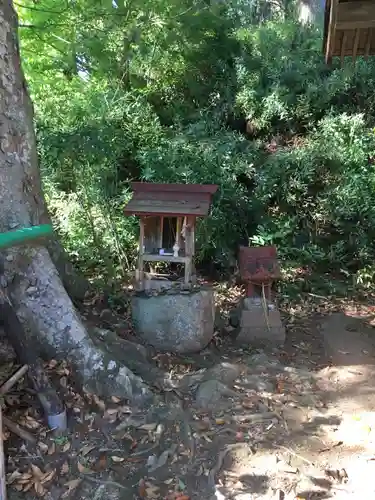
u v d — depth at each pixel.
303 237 5.98
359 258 5.89
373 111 6.57
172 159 5.30
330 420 3.12
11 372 2.79
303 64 6.79
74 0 5.99
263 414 3.06
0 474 2.10
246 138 6.71
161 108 6.66
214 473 2.58
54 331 2.97
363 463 2.70
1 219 3.00
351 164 5.90
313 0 8.14
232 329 4.45
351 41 3.46
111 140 4.88
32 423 2.66
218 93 6.77
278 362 3.85
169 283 3.84
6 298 2.82
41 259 3.02
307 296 5.44
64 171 4.90
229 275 5.66
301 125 6.64
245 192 5.69
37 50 6.21
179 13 6.54
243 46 7.29
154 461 2.61
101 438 2.72
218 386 3.24
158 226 3.89
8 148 3.03
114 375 2.98
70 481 2.46
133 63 6.54
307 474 2.60
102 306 4.02
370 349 4.25
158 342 3.79
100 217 5.17
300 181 5.82
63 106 5.43
